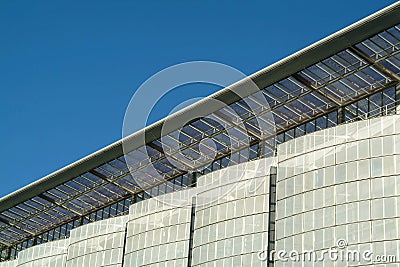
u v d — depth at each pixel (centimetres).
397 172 4312
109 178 6166
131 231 5675
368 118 4819
